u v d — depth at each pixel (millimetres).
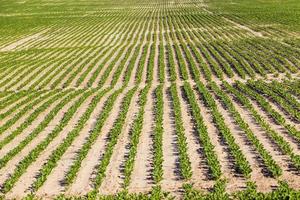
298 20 82812
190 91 39688
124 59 55406
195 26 83625
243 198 20859
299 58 52250
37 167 25891
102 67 52375
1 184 24125
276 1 117562
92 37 77875
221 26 81625
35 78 49094
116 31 83000
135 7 126938
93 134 29828
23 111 36219
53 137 30328
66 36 80562
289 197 20484
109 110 35406
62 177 24484
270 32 72000
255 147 27172
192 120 32719
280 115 32375
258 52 56312
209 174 23953
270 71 46844
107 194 22406
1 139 30938
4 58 61906
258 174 23828
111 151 27062
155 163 25016
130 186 23156
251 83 42312
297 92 38438
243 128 30359
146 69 50500
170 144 28328
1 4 145000
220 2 125312
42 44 73438
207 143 27312
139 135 30000
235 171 24203
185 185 22391
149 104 37281
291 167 24469
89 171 25000
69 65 54750
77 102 37812
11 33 87062
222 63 50406
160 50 60156
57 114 35656
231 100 37531
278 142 27453
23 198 21906
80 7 130500
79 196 22266
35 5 139000
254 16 91938
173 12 109500
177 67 50750
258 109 34812
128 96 38781
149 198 21219
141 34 77750
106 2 143375
